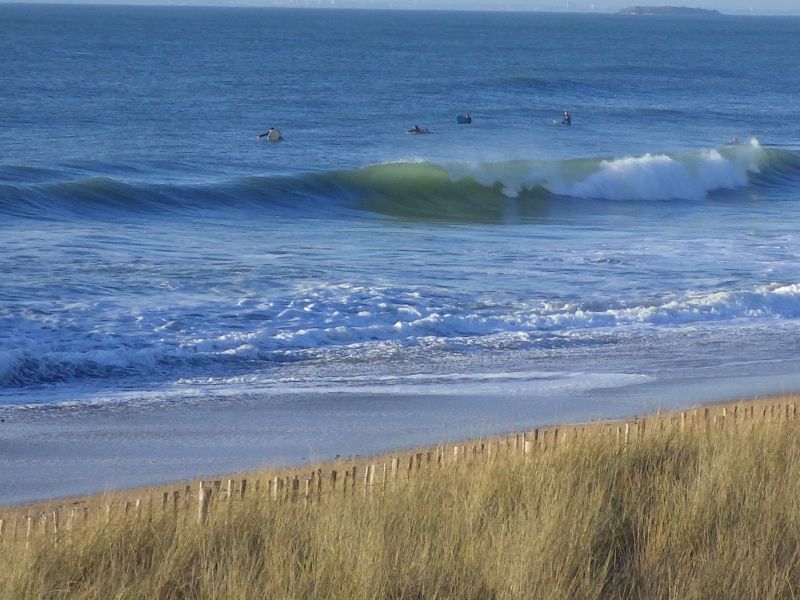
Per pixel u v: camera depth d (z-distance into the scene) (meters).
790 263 75.50
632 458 27.75
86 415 39.22
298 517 22.66
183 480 31.95
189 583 19.67
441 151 156.88
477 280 66.81
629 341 53.81
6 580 19.02
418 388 44.19
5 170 114.25
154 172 124.25
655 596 19.83
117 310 55.22
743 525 22.44
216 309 56.47
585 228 97.12
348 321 55.12
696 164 128.75
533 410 41.06
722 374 47.81
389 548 20.38
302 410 40.56
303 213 104.06
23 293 57.78
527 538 20.75
